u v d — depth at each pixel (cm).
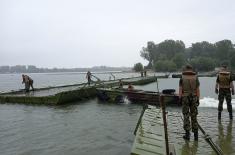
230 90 1192
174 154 693
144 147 735
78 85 3841
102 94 2342
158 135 871
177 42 16462
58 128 1317
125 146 1012
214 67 11488
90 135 1172
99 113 1717
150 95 2102
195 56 14862
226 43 14275
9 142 1108
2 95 2423
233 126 1082
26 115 1692
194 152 729
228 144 828
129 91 2211
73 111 1816
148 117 1158
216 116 1338
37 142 1098
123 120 1471
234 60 10381
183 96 848
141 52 16638
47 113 1753
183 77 848
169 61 12606
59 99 2139
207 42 16200
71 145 1044
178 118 1173
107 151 964
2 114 1738
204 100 2089
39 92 2864
